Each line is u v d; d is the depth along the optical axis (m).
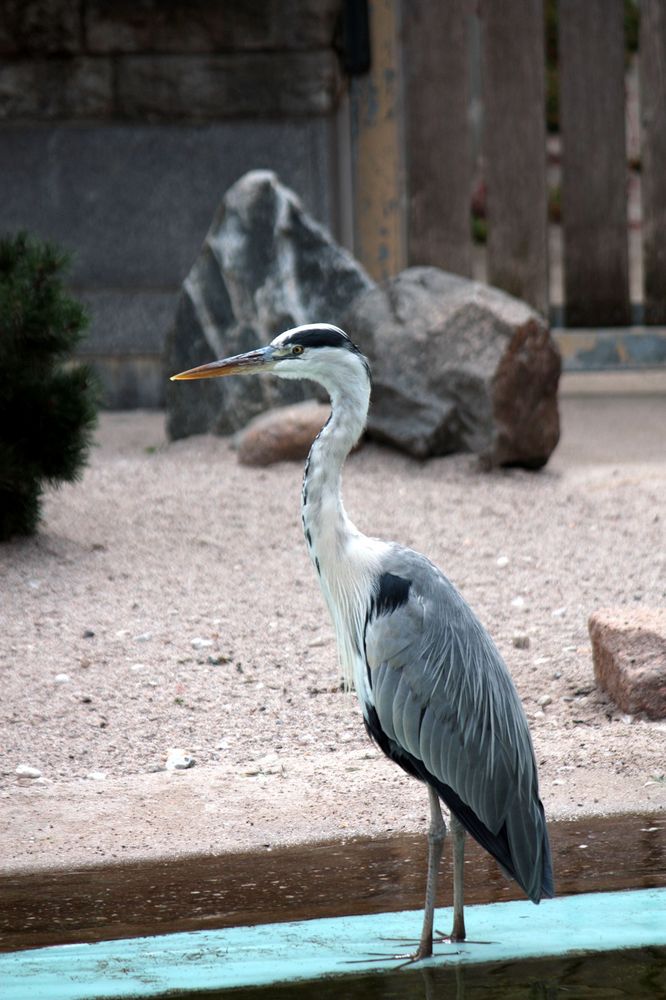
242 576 10.33
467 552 10.78
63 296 10.75
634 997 5.20
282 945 5.68
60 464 10.62
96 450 14.48
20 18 16.39
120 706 8.32
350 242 17.45
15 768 7.58
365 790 7.32
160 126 16.64
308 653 9.09
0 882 6.33
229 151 16.67
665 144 16.61
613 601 9.84
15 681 8.55
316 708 8.35
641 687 8.02
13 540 10.70
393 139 17.16
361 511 11.57
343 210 17.36
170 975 5.41
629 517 11.56
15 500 10.52
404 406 12.94
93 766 7.64
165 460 13.56
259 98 16.52
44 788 7.37
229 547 10.88
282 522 11.40
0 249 10.84
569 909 5.99
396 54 16.91
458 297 13.09
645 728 7.89
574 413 16.02
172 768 7.61
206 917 5.96
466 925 5.91
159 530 11.17
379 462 12.98
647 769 7.40
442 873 6.47
